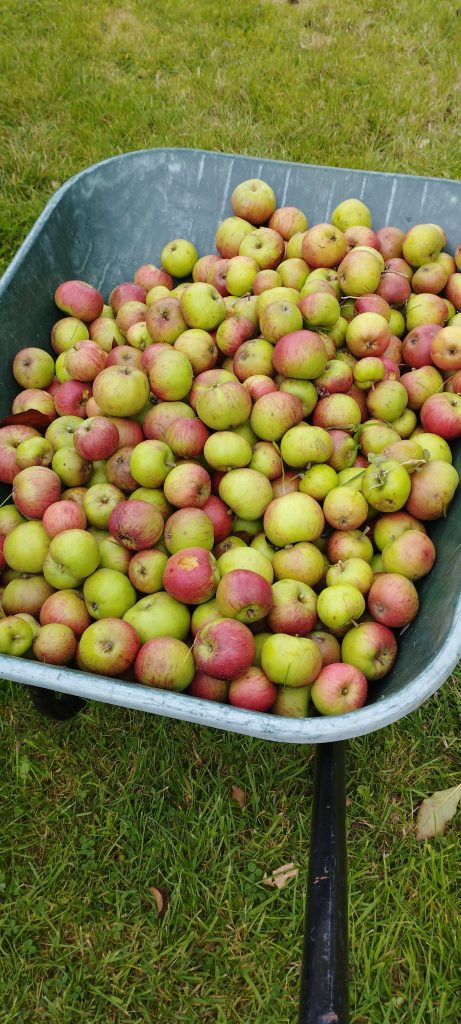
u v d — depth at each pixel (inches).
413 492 40.8
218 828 46.1
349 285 48.3
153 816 46.6
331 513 41.4
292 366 43.0
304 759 47.9
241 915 43.8
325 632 39.3
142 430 45.4
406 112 84.7
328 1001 27.0
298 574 40.1
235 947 43.0
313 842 31.2
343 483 42.6
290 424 42.9
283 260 53.1
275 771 47.7
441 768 47.8
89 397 46.4
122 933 43.7
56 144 81.8
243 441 42.3
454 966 42.1
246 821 46.4
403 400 44.9
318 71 89.6
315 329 46.3
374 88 87.0
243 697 36.5
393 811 46.6
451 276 50.8
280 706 37.3
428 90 86.8
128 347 48.0
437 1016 41.1
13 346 46.8
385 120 83.4
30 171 79.2
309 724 30.2
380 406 44.7
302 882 44.4
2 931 43.7
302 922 43.4
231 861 45.1
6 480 44.5
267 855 45.3
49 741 48.9
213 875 44.9
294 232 52.9
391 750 48.1
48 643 37.8
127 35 95.3
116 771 48.1
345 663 37.4
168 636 38.3
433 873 44.2
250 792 47.3
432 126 83.7
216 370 46.1
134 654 37.5
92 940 43.5
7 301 45.6
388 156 80.2
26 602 41.3
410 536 39.2
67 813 46.8
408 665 35.8
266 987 42.1
